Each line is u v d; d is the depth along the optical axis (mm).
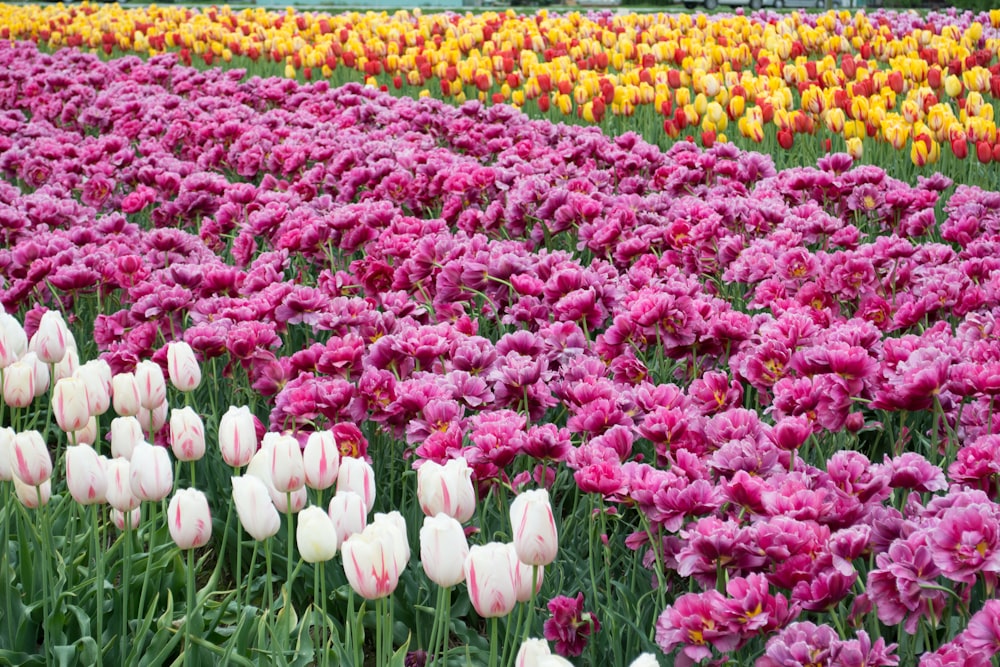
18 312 5078
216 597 3482
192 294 4375
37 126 8562
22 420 4746
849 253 4258
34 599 3053
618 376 3662
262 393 3740
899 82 8602
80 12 17109
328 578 3404
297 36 13055
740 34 12352
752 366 3340
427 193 6281
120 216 5539
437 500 2338
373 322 3961
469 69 10445
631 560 3215
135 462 2518
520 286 4098
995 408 3143
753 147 8570
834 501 2449
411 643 3322
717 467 2705
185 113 8922
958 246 5500
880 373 3178
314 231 5039
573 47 11781
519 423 2947
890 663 2064
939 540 2186
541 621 3016
